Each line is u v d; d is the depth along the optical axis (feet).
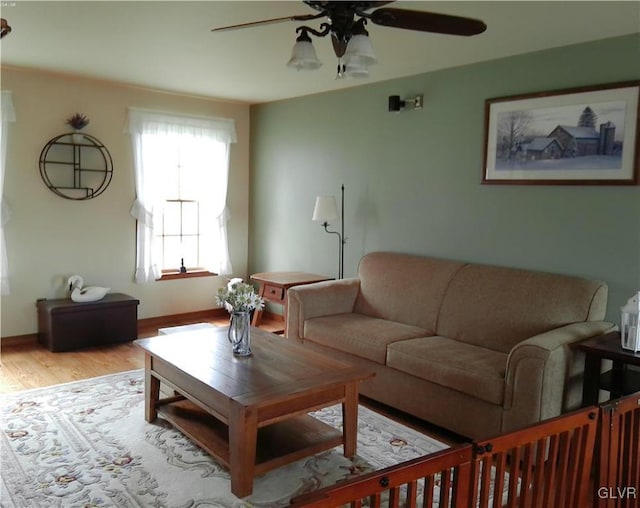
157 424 10.25
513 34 10.23
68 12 9.57
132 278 17.22
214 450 8.48
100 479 8.27
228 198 19.48
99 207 16.28
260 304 9.69
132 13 9.63
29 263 15.15
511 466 5.02
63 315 14.57
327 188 16.79
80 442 9.46
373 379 11.44
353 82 15.05
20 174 14.74
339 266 16.53
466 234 13.01
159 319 18.04
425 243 13.97
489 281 11.80
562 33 10.12
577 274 11.05
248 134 19.77
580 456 5.38
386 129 14.76
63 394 11.66
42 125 14.96
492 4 8.60
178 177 18.10
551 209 11.37
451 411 9.90
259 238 19.77
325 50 11.76
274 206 18.94
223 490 8.05
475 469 4.60
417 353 10.46
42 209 15.21
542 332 10.46
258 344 10.28
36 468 8.54
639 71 9.98
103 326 15.31
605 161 10.44
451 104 13.12
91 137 15.84
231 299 9.52
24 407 10.92
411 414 10.75
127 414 10.69
